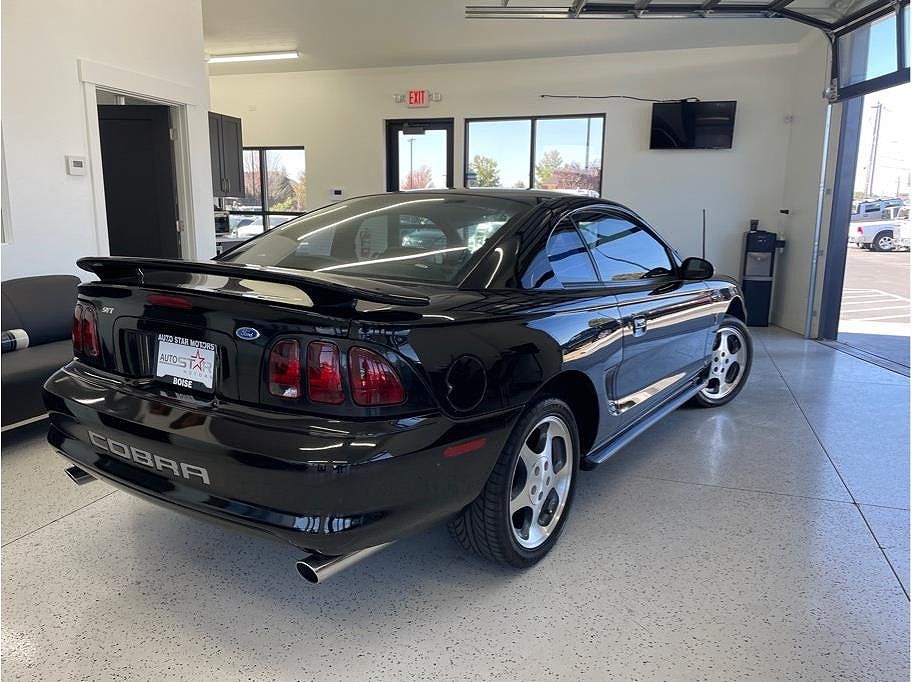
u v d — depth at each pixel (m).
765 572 2.19
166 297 1.77
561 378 2.24
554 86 8.81
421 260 2.21
